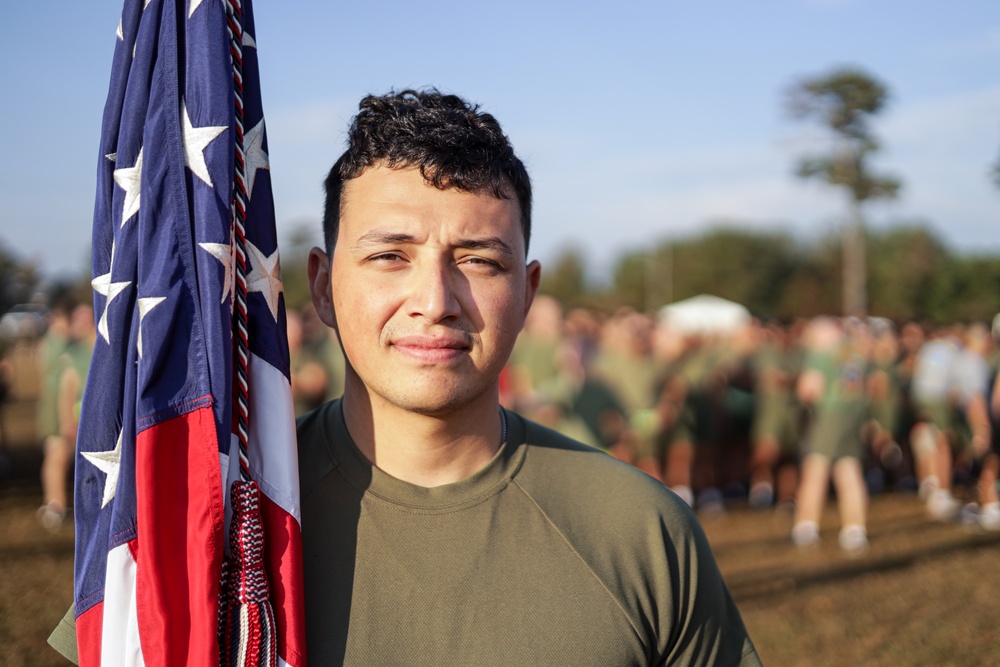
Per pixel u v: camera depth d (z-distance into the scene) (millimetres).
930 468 9945
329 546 1335
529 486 1404
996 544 7422
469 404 1371
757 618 5320
